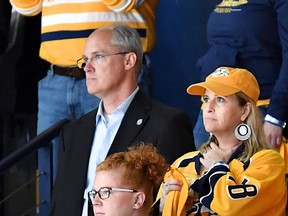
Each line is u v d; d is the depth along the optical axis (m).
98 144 11.23
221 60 12.45
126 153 8.84
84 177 11.16
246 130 9.40
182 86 16.75
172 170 9.45
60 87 13.34
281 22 11.96
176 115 10.93
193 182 9.32
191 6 16.53
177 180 9.37
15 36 15.62
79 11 13.12
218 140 9.55
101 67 11.24
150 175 8.76
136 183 8.69
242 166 9.25
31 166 16.17
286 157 11.33
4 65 15.62
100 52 11.27
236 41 12.33
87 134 11.34
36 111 16.08
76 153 11.33
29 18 15.69
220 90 9.44
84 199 11.09
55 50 13.30
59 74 13.40
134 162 8.74
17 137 16.28
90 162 11.21
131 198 8.67
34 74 15.95
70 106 13.30
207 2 16.39
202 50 16.53
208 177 9.14
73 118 13.38
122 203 8.66
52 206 11.38
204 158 9.47
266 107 12.21
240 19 12.29
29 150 12.98
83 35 13.10
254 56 12.30
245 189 8.97
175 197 9.30
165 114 10.95
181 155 10.73
